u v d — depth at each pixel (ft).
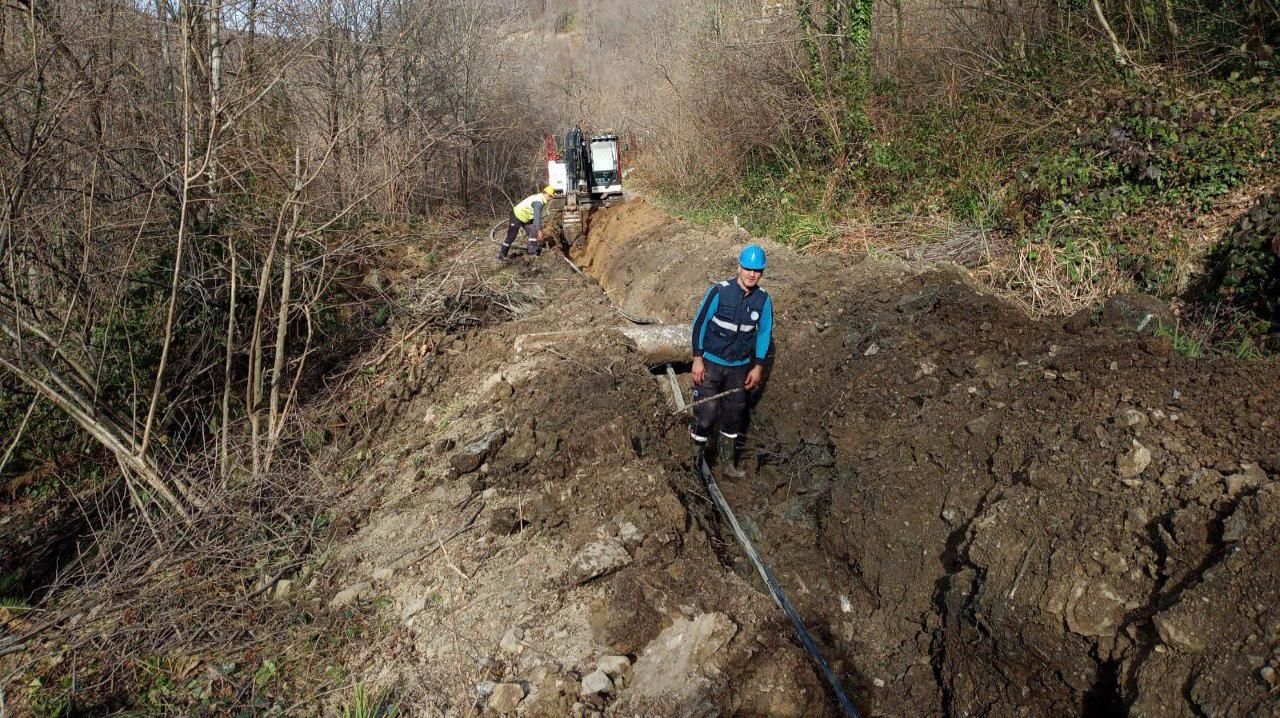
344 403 24.18
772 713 10.95
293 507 18.52
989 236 24.70
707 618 11.76
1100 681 10.16
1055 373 14.62
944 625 12.23
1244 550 9.57
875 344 18.57
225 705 12.87
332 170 28.50
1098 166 23.49
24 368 17.99
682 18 65.41
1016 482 12.65
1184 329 17.13
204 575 16.52
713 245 30.71
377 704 12.26
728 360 17.51
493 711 11.62
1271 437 11.16
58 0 20.22
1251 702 8.45
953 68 32.91
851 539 14.46
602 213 50.31
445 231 43.83
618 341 22.35
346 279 28.66
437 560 15.35
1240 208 20.04
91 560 19.01
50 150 18.81
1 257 17.46
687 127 51.70
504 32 71.77
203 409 22.82
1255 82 23.00
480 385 22.79
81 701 13.41
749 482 17.75
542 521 15.58
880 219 29.99
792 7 42.75
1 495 21.57
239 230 22.03
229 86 20.74
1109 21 29.96
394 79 45.78
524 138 70.74
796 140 39.63
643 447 17.53
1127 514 10.97
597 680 11.60
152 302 22.25
